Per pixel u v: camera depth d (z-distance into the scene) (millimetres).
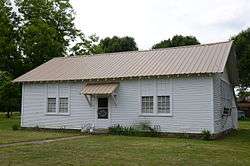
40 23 42406
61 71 28859
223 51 24266
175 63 24375
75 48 47719
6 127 31375
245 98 63094
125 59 28297
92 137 22016
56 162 12211
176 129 22922
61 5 46562
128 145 17500
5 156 13461
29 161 12367
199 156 14195
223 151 15961
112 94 24391
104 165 11742
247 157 14391
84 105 26375
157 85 23750
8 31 42625
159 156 13930
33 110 28656
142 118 24156
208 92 21969
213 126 21734
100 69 27188
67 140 19938
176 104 23016
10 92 44344
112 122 25234
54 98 27797
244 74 58094
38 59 42750
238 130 29953
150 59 26688
